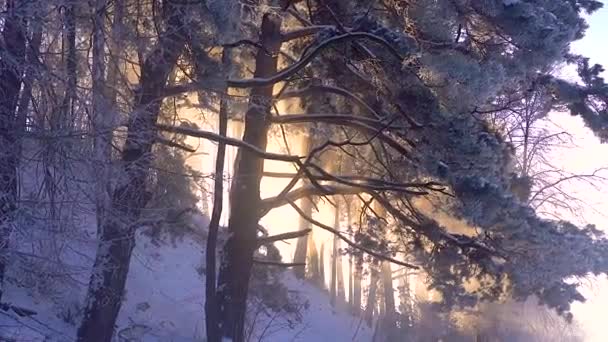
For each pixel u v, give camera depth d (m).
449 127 15.78
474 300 19.16
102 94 12.37
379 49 16.42
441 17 15.48
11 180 11.30
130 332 18.47
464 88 15.05
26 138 11.77
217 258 22.38
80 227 13.05
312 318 29.08
